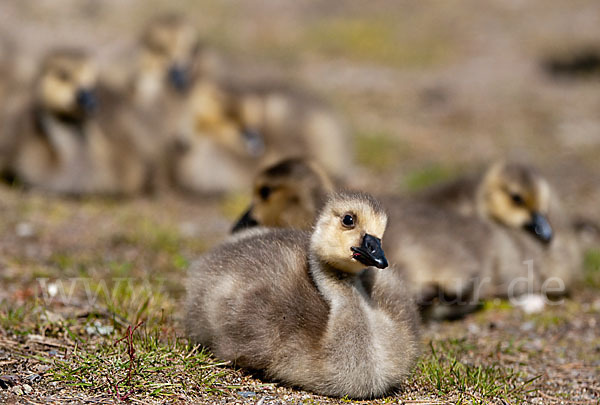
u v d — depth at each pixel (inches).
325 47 1501.0
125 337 383.2
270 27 1612.9
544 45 1581.0
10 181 762.8
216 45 1421.0
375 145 980.6
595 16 1775.3
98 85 791.1
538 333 483.8
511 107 1224.2
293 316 350.9
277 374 354.0
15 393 326.3
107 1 1632.6
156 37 847.1
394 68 1423.5
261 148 833.5
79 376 343.6
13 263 529.0
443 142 1045.8
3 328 398.3
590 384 398.9
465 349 438.9
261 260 376.5
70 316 424.5
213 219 723.4
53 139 739.4
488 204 606.5
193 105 830.5
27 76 787.4
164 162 805.9
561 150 1025.5
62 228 636.1
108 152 756.6
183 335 403.5
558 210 628.4
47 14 1502.2
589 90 1325.0
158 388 337.4
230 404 331.6
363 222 348.5
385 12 1797.5
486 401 356.8
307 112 853.2
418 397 356.2
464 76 1395.2
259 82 898.7
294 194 507.8
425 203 569.3
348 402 344.5
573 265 596.4
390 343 350.0
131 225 659.4
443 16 1784.0
